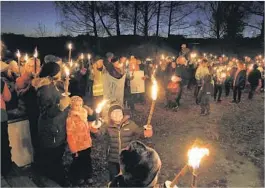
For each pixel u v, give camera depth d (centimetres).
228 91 1284
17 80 484
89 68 892
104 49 2186
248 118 910
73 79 838
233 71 1255
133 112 930
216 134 746
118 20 2250
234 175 520
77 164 444
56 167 428
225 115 941
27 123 459
